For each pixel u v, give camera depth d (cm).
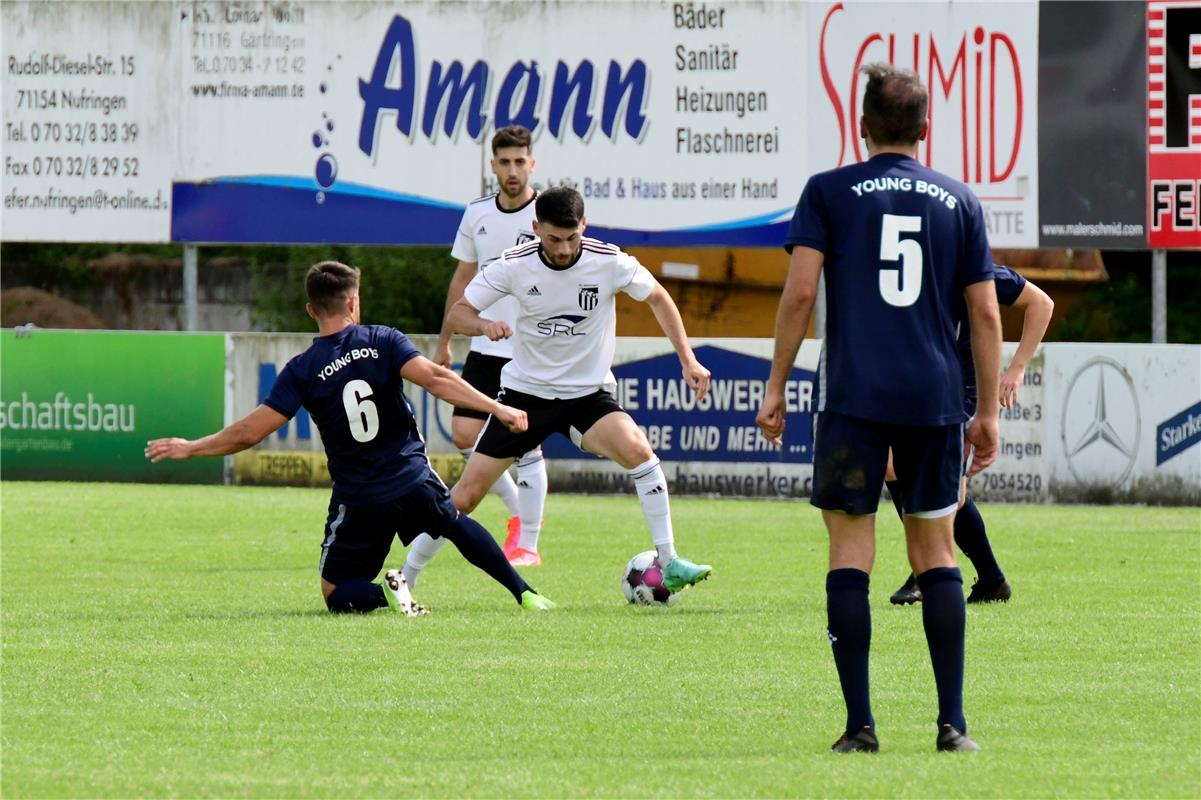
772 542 4422
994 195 5994
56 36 6538
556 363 3222
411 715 2122
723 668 2470
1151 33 5888
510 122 6303
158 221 6544
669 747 1930
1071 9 5919
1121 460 5616
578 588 3478
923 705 2188
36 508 5178
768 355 5850
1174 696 2252
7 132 6581
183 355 6184
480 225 3872
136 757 1870
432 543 3200
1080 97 5934
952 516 1900
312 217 6469
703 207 6197
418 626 2878
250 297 10456
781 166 6144
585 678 2388
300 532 4566
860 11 6047
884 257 1831
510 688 2308
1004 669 2470
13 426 6272
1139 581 3575
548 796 1675
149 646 2659
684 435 5912
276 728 2041
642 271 3241
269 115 6462
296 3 6412
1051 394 5650
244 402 6153
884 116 1872
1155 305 6044
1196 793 1684
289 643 2691
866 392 1822
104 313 10544
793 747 1927
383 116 6394
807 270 1841
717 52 6147
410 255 10338
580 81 6234
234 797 1675
